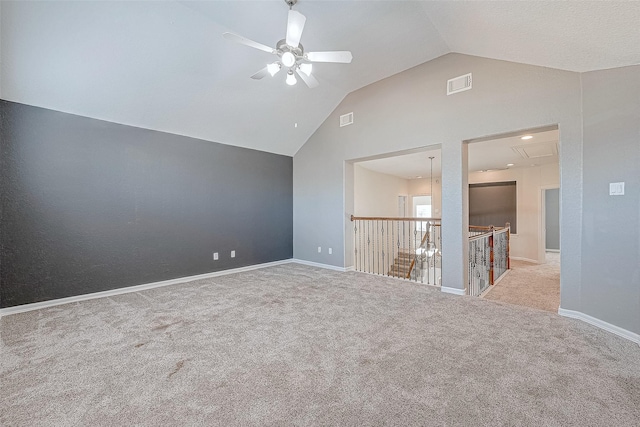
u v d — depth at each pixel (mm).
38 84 2939
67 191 3352
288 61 2434
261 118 4648
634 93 2262
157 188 4102
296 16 2102
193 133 4418
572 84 2715
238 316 2879
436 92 3703
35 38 2570
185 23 2916
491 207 7801
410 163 6918
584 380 1747
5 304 2980
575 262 2705
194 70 3453
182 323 2711
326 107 4973
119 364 1998
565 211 2756
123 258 3775
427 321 2695
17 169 3039
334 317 2824
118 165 3740
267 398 1629
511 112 3092
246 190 5207
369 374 1849
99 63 2967
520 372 1845
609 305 2430
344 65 3891
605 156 2451
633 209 2252
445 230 3627
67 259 3352
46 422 1457
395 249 8453
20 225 3064
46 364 2002
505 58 3072
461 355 2070
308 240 5633
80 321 2771
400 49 3488
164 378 1831
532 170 7016
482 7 2281
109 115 3580
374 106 4430
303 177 5715
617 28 1893
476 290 4195
